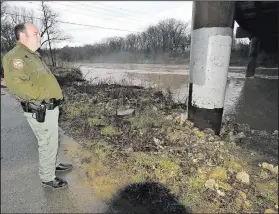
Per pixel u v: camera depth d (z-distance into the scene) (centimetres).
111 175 262
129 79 1295
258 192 243
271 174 282
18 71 196
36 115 217
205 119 407
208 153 314
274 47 2294
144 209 213
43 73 216
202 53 381
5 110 524
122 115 481
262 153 356
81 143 346
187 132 382
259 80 1697
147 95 738
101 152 312
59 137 367
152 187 242
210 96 394
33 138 363
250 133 462
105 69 2422
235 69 2559
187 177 257
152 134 379
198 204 220
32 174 263
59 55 2467
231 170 276
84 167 279
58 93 230
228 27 366
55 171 254
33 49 216
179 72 1975
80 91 796
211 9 355
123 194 232
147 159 290
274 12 1393
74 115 472
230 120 566
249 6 1348
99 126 417
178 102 674
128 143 345
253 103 864
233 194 234
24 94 202
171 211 211
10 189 236
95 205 216
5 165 281
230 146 357
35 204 216
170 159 293
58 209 210
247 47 3198
